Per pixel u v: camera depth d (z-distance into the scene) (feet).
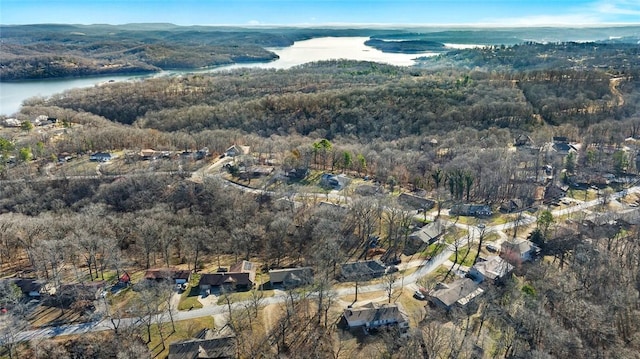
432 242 497.05
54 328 343.26
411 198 600.39
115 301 379.14
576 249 444.14
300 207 576.20
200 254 483.92
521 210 581.53
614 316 321.52
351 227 524.93
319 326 348.79
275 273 414.82
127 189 646.33
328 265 436.76
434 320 340.59
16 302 353.31
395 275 429.79
